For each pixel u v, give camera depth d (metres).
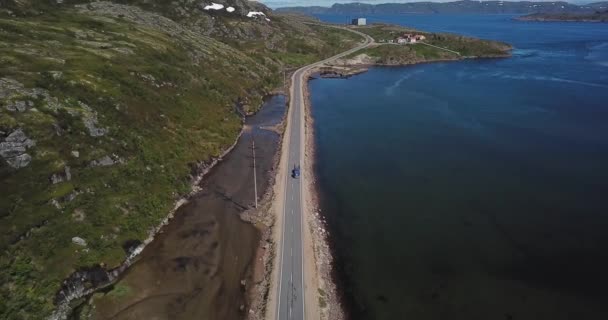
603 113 114.69
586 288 48.94
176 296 46.00
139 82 83.88
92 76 74.81
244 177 75.19
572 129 102.19
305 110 118.31
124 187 58.34
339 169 81.38
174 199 63.78
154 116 77.62
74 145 57.19
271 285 47.59
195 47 128.25
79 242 47.53
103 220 51.81
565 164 81.69
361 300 46.91
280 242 55.59
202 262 51.75
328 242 57.12
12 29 86.81
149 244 54.41
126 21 129.75
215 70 120.19
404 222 62.62
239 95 115.69
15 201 46.28
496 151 89.56
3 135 50.09
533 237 58.50
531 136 98.25
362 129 105.88
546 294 48.12
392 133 102.69
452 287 49.31
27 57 73.19
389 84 160.12
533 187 72.75
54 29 97.56
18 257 42.38
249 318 43.56
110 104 70.56
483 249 56.12
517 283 49.91
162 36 122.56
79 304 43.41
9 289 39.88
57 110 59.31
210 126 89.00
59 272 43.78
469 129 104.69
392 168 81.94
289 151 86.88
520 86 151.25
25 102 56.22
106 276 47.00
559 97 133.38
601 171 78.12
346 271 51.62
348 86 156.88
